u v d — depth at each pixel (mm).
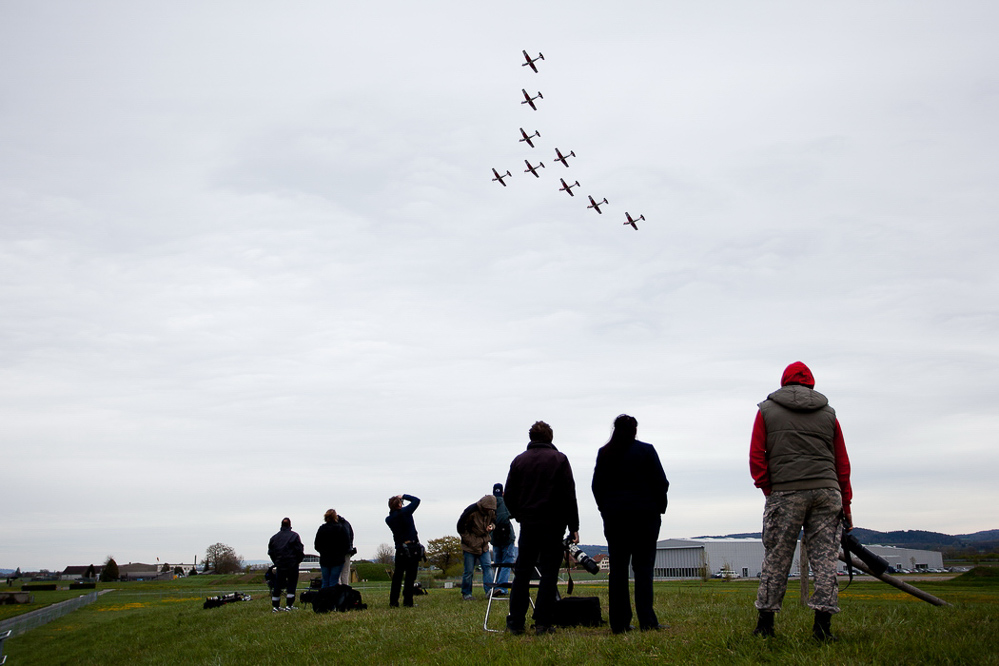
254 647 10328
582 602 8633
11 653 17312
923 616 7828
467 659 6992
